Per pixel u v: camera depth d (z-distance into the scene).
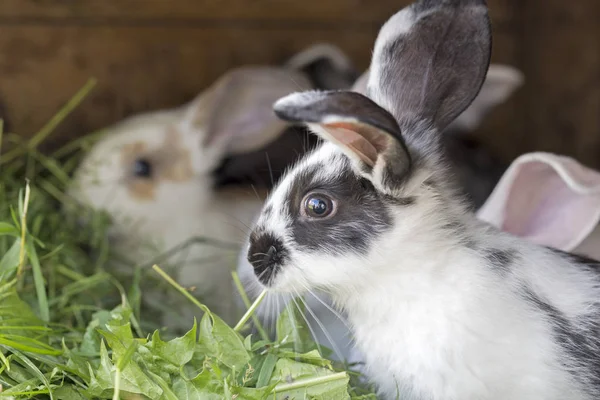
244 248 0.73
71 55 0.97
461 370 0.64
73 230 0.87
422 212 0.64
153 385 0.61
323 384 0.63
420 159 0.64
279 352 0.65
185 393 0.62
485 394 0.64
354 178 0.64
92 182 0.90
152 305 0.81
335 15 1.03
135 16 0.98
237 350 0.64
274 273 0.64
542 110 1.07
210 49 1.01
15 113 0.96
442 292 0.64
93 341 0.66
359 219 0.63
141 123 0.94
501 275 0.65
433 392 0.65
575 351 0.65
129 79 0.99
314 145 0.71
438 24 0.66
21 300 0.69
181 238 0.93
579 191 0.72
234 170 0.96
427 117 0.66
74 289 0.76
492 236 0.67
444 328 0.64
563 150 1.05
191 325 0.80
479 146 1.05
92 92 0.98
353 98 0.57
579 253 0.75
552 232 0.76
